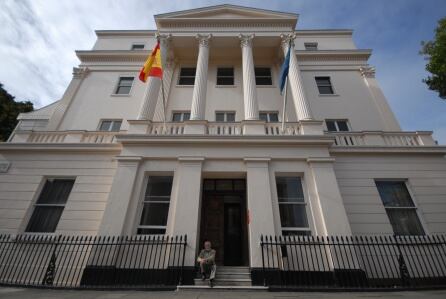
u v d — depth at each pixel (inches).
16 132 439.2
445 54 474.0
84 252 339.0
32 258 334.0
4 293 245.4
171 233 323.0
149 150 382.0
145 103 445.4
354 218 362.0
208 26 573.3
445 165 398.0
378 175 392.2
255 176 358.3
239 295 237.6
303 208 353.7
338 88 581.3
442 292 258.5
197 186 350.0
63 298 219.3
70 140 435.5
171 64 598.9
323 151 378.6
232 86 569.6
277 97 553.3
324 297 228.2
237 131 415.8
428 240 342.6
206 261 295.9
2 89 875.4
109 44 688.4
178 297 224.4
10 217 365.4
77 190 385.1
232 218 406.6
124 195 344.5
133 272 298.7
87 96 576.7
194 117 422.6
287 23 569.6
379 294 248.2
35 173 399.2
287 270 300.4
